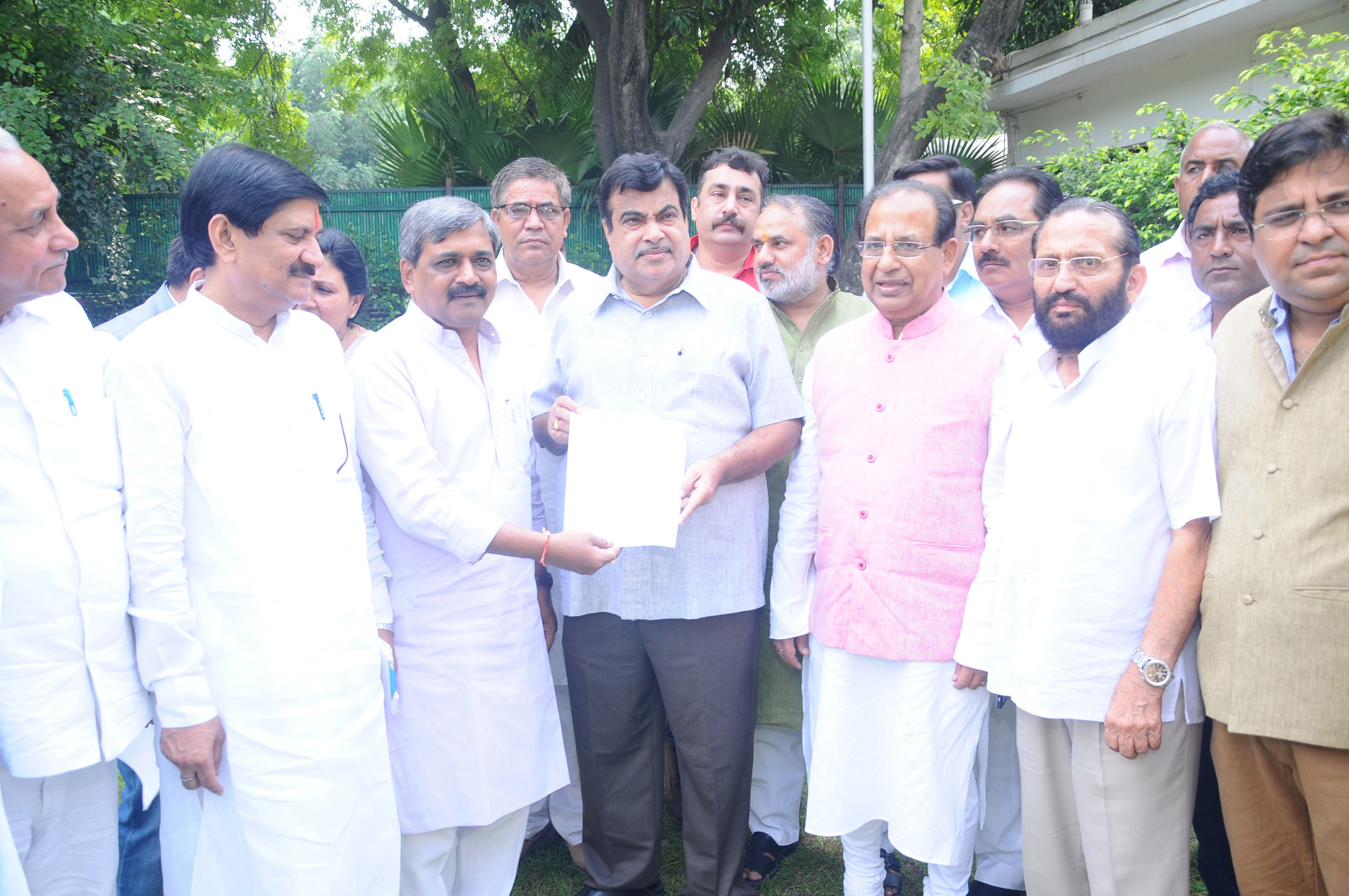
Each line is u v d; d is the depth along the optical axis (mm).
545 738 2580
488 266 2377
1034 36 11992
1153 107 7660
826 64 13711
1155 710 2025
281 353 2062
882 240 2445
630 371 2609
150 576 1871
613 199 2535
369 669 2111
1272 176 1894
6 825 1630
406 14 14188
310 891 1958
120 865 2354
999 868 2762
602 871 2766
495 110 12500
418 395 2357
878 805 2541
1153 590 2104
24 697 1754
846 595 2506
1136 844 2107
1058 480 2154
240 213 1870
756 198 3426
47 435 1792
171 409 1891
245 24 13180
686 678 2592
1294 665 1878
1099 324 2098
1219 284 2684
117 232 10375
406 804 2373
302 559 1990
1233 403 2057
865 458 2527
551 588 3006
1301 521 1893
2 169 1647
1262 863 2045
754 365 2645
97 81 9992
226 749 1936
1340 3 8602
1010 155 13188
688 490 2428
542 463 2936
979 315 3219
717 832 2625
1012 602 2252
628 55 10227
